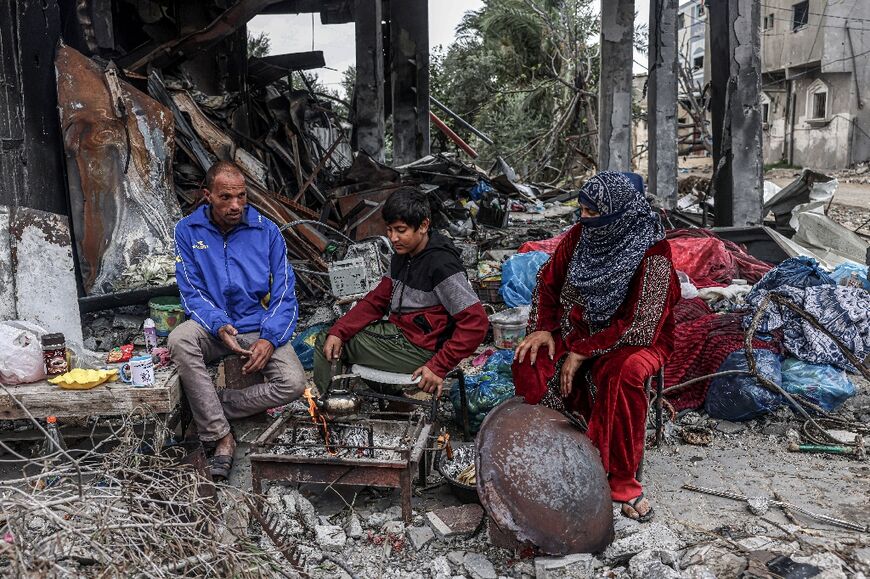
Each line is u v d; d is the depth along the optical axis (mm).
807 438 4129
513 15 21234
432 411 3723
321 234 7160
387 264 6078
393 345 3850
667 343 3402
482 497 2865
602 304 3328
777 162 31766
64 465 2723
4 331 3713
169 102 7367
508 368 4531
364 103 10992
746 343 4320
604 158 10602
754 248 7348
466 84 21922
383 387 4215
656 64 10703
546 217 10727
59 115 6160
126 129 6305
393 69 12672
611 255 3270
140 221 6320
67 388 3605
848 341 4613
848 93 27812
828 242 7855
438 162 10312
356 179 8461
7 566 2451
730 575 2816
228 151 7648
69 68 6176
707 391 4508
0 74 5590
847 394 4410
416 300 3811
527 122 20922
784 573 2809
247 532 3104
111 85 6262
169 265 6109
